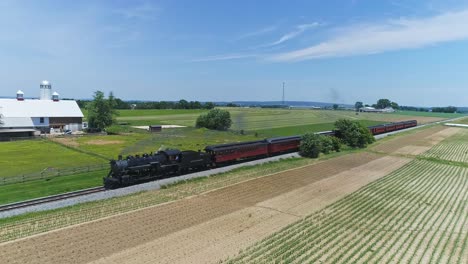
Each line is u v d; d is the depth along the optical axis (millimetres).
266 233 24375
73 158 53688
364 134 69875
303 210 29812
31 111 86500
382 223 27172
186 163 41125
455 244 23219
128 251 21031
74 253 20578
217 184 37500
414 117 191875
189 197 32438
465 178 44562
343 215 28781
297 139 61500
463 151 69438
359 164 52531
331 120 146375
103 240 22469
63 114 89875
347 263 20141
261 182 38938
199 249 21547
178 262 19750
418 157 60000
